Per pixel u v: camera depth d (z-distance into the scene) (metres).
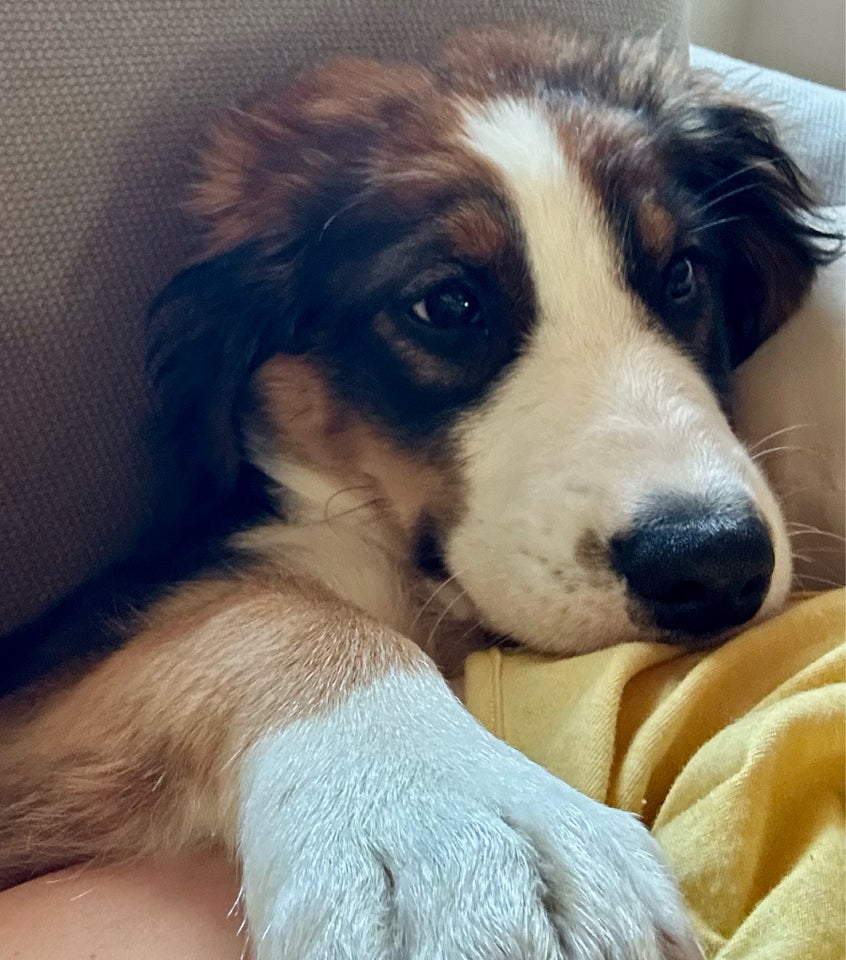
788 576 0.25
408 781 0.19
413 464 0.29
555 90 0.32
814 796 0.20
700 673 0.22
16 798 0.24
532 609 0.26
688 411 0.26
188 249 0.30
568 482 0.25
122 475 0.31
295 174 0.30
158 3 0.29
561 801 0.19
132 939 0.19
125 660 0.25
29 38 0.27
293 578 0.28
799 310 0.32
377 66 0.32
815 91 0.41
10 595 0.30
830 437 0.30
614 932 0.17
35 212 0.28
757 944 0.17
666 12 0.40
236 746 0.22
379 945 0.16
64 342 0.29
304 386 0.31
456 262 0.28
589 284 0.28
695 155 0.32
